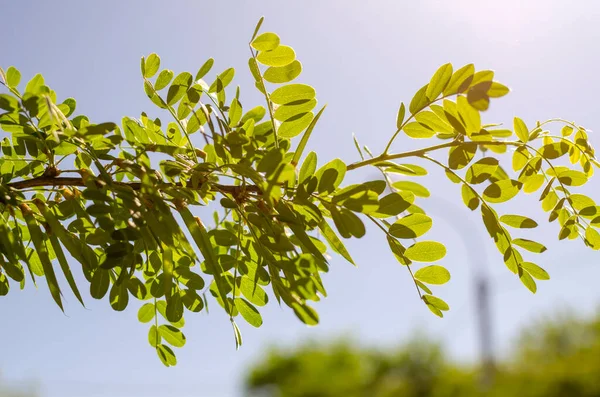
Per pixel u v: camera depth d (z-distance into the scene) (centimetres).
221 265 76
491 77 66
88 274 76
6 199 69
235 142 67
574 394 501
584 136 76
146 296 80
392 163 74
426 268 76
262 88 74
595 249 78
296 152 71
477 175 74
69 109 74
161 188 69
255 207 70
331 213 67
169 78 76
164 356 82
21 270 75
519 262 77
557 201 79
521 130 74
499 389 549
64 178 73
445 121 72
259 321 77
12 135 72
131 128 77
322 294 69
